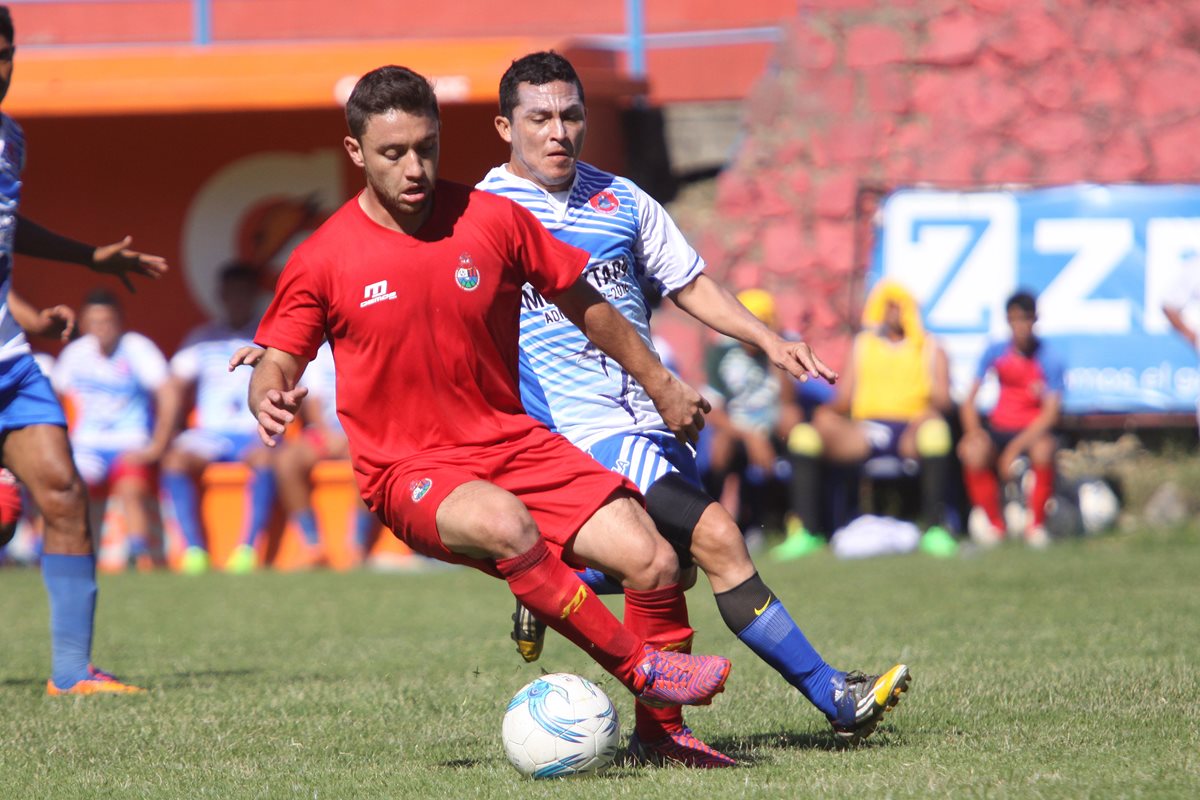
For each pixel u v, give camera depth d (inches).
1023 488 1914.4
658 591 609.3
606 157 2246.6
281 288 611.8
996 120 2142.0
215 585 1672.0
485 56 1977.1
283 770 634.2
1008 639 1042.1
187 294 2169.0
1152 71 2128.4
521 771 601.3
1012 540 1879.9
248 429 1957.4
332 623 1299.2
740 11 2385.6
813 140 2171.5
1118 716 706.2
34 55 2012.8
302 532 1916.8
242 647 1139.9
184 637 1217.4
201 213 2159.2
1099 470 1984.5
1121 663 893.8
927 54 2161.7
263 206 2154.3
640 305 700.0
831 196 2154.3
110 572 1868.8
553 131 683.4
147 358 1943.9
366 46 1987.0
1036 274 2032.5
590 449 684.7
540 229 627.5
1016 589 1389.0
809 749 659.4
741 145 2196.1
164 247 2162.9
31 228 898.7
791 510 1871.3
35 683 970.7
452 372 611.8
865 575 1550.2
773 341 672.4
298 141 2144.4
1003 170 2133.4
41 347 2142.0
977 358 2037.4
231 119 2145.7
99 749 699.4
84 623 919.7
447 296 605.0
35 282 2161.7
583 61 2091.5
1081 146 2122.3
